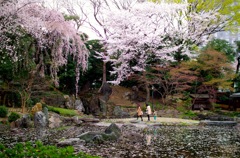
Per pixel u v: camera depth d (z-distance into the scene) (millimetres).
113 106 29656
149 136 14312
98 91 31047
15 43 17719
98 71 33188
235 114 28688
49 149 5508
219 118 25469
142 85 34125
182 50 29266
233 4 35562
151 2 29859
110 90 31000
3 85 20844
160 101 33250
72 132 14805
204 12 31281
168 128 18797
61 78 29297
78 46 22000
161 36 29516
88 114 28734
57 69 21859
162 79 31219
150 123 21156
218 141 12766
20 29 17109
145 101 33000
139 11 28312
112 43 28062
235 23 32438
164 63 29516
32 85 21047
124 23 28078
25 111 20281
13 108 21234
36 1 15891
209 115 26984
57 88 30047
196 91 32781
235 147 11078
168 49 28281
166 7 28203
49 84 21984
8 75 20172
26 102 21297
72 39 20938
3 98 21578
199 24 31062
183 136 14500
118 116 27906
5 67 19250
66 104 27078
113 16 28375
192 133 16031
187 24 30859
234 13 31875
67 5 32156
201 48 33531
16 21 15828
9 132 14117
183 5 28844
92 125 19250
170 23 30422
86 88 33156
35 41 19344
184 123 21734
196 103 31969
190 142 12336
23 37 18125
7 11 14898
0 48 17000
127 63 29906
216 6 31891
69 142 10844
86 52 23031
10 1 14914
